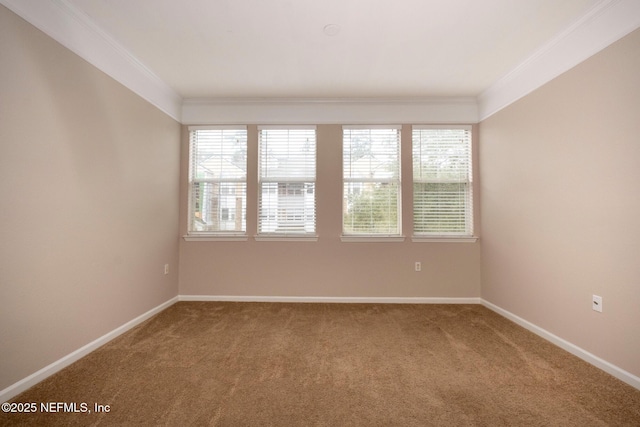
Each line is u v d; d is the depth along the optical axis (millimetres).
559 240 2361
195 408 1564
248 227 3592
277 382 1819
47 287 1871
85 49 2154
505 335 2568
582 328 2146
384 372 1946
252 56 2645
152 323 2830
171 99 3377
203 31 2285
